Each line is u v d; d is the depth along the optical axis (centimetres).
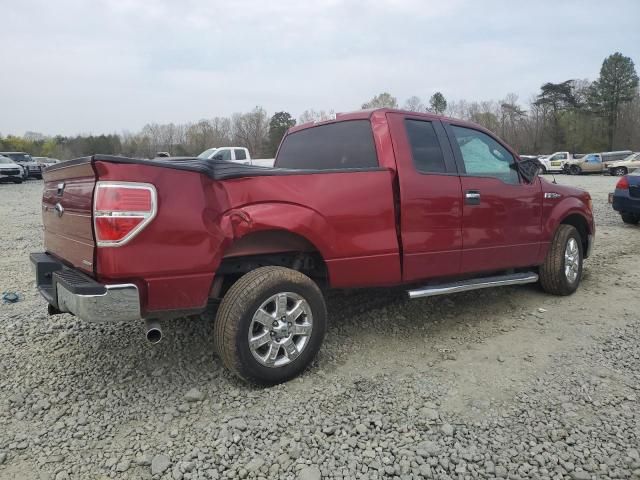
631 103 6725
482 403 321
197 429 295
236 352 323
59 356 394
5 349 407
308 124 498
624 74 6669
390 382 352
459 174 445
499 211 473
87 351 403
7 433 293
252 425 296
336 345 417
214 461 264
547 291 559
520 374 362
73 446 279
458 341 429
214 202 321
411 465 260
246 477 252
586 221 593
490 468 256
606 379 351
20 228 1110
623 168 3444
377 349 411
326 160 459
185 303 314
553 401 322
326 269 376
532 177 518
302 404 321
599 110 6894
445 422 299
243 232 329
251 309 325
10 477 254
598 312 498
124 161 289
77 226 315
